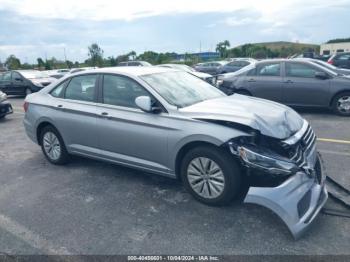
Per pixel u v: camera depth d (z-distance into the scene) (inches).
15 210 151.6
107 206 150.6
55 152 208.2
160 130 151.3
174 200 152.4
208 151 137.8
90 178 184.9
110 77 177.9
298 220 115.1
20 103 549.6
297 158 127.2
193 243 119.0
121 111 167.6
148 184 172.2
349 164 184.1
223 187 137.1
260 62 356.2
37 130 213.9
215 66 1042.1
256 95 352.5
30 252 119.6
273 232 123.0
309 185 124.3
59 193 167.5
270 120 135.8
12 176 195.9
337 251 110.4
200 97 171.3
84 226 134.6
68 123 191.5
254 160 125.9
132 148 165.0
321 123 290.4
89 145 186.2
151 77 171.2
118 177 184.1
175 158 149.8
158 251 115.8
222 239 120.3
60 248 120.7
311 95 324.2
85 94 187.9
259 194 120.6
